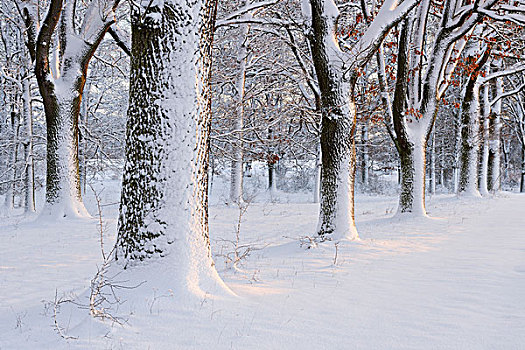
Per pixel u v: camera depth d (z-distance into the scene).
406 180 14.21
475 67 15.57
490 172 25.86
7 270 7.37
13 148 22.62
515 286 5.52
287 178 38.66
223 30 19.92
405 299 5.11
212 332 3.86
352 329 4.05
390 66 15.38
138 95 4.97
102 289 4.63
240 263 7.77
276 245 10.33
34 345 3.67
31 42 13.68
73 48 14.03
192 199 4.93
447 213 14.98
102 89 25.67
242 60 19.91
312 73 15.34
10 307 5.14
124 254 4.91
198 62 5.05
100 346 3.55
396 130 14.09
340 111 9.98
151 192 4.86
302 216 16.67
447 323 4.21
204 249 4.98
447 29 13.29
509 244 8.63
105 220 13.56
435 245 9.03
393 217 14.38
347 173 10.01
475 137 20.56
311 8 10.30
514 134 34.88
